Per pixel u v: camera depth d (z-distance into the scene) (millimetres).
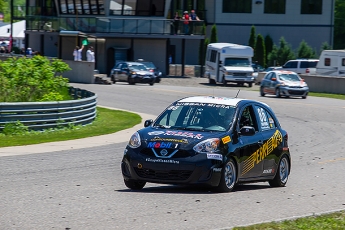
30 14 176250
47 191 31062
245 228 22625
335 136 65625
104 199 28781
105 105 90375
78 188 32281
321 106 97125
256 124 34156
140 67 132875
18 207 26547
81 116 65375
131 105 91125
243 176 32406
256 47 189125
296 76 113812
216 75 145000
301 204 29422
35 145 51000
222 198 29625
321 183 37969
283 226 23266
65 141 54250
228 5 199625
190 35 166625
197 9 199375
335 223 24375
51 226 22812
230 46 144500
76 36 148750
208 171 29812
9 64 69750
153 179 30188
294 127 72438
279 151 35656
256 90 132000
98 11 167750
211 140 30297
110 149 50406
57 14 173625
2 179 34875
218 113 32688
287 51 187875
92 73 126750
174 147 29984
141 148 30578
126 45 167625
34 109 58281
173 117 32969
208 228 22828
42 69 71000
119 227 22734
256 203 28828
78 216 24672
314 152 54000
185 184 29906
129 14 168250
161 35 165000
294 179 39688
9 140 53094
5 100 67625
